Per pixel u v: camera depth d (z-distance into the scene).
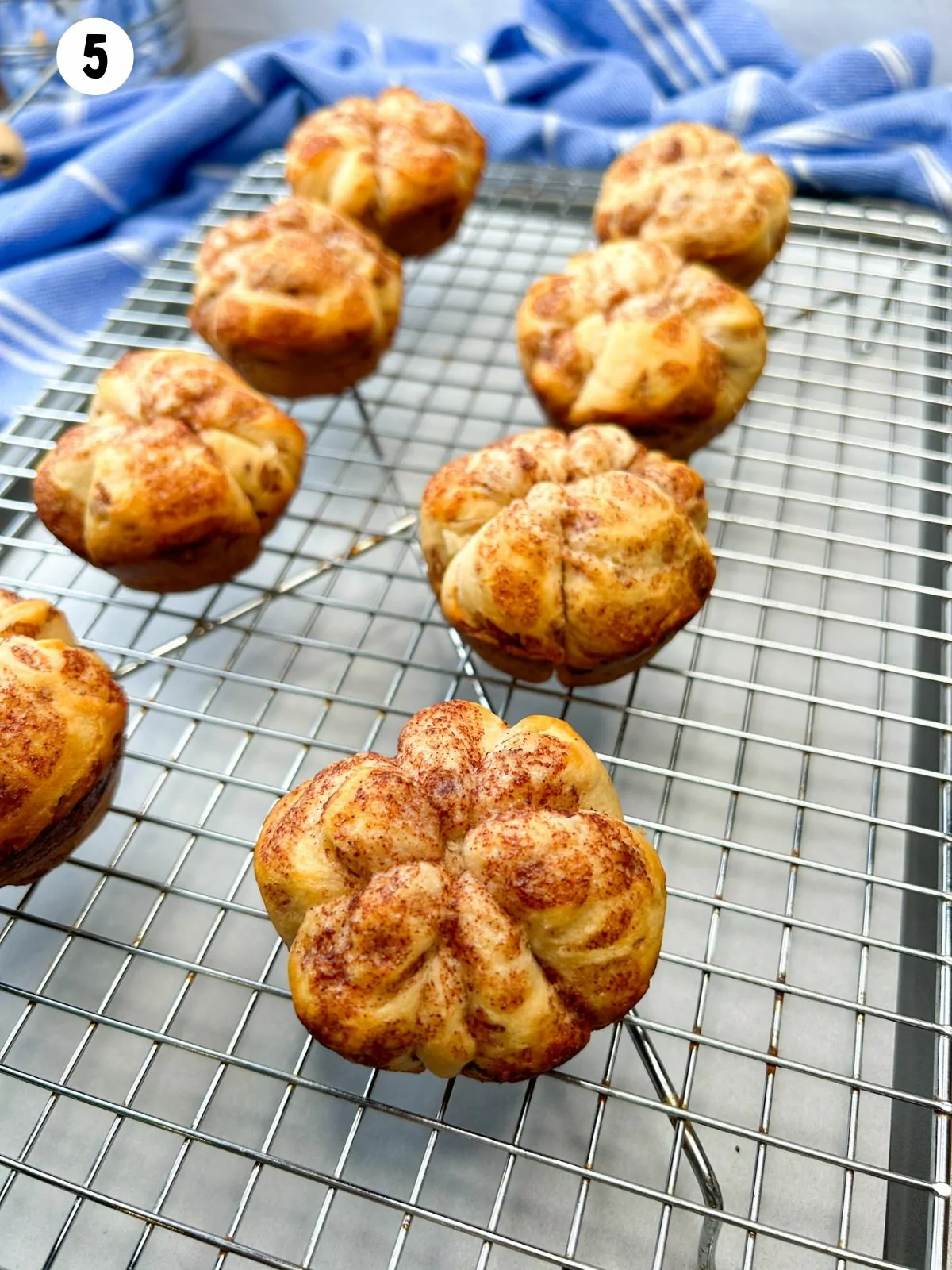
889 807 0.27
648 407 0.29
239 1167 0.22
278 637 0.28
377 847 0.20
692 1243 0.21
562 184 0.42
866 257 0.39
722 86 0.41
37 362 0.36
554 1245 0.21
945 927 0.22
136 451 0.27
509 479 0.26
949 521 0.28
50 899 0.26
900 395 0.32
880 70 0.41
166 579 0.28
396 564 0.32
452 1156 0.22
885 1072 0.23
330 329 0.31
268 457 0.28
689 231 0.32
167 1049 0.23
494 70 0.44
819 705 0.27
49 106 0.44
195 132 0.41
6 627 0.24
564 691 0.29
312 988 0.19
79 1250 0.21
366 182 0.34
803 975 0.24
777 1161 0.22
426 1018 0.19
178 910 0.25
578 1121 0.23
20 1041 0.24
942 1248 0.18
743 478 0.34
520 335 0.31
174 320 0.37
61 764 0.22
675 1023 0.24
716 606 0.31
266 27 0.54
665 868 0.26
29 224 0.39
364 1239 0.21
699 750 0.28
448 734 0.22
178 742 0.29
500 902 0.19
